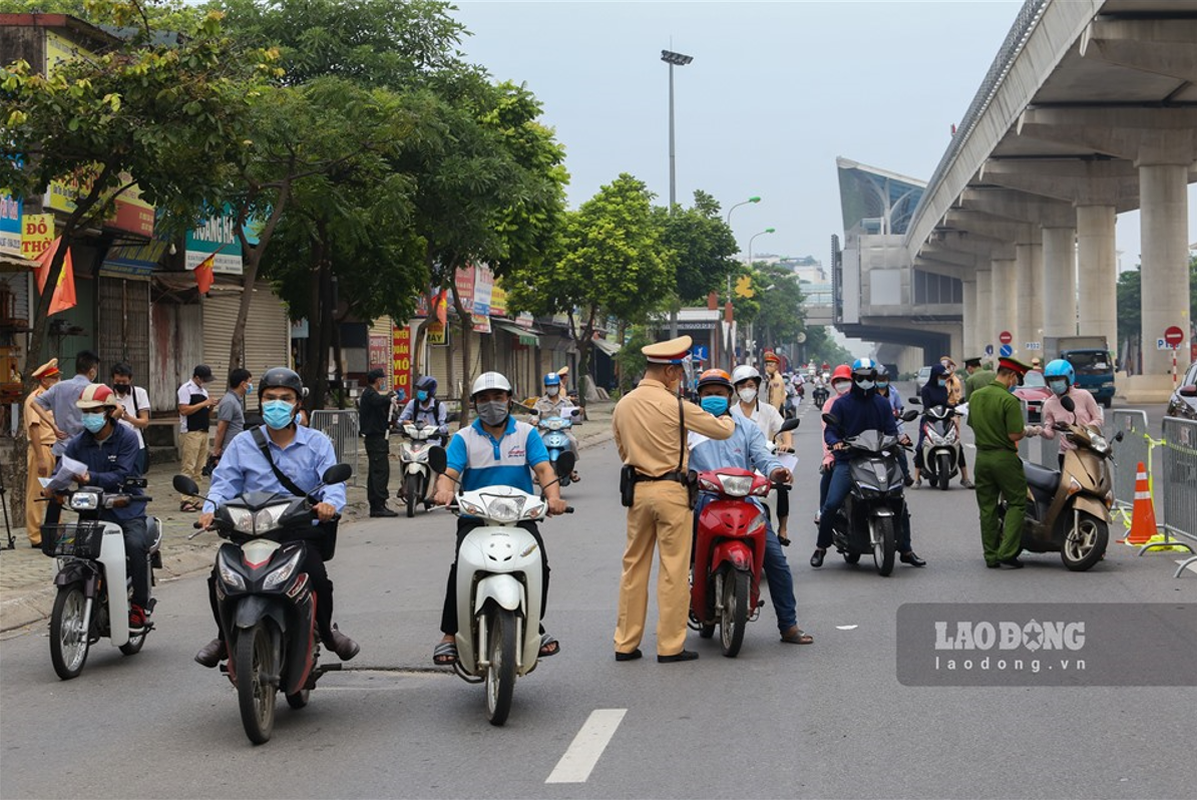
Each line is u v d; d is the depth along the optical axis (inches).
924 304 5059.1
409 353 1609.3
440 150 905.5
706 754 243.1
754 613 337.4
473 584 275.4
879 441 460.4
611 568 485.1
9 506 697.6
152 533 358.9
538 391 2746.1
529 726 267.9
